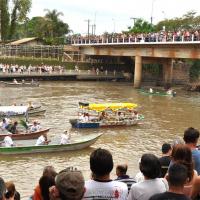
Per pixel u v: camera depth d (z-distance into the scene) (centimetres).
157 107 5475
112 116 4216
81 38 9512
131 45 7788
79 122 3984
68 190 579
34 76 8206
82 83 8300
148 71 9325
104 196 690
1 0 10788
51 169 827
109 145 3397
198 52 6562
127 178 1160
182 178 654
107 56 9600
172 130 4081
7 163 2788
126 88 7688
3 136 3238
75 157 2983
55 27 12781
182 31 7038
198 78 9069
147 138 3700
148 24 11156
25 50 9800
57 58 9706
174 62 9081
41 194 798
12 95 6172
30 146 2956
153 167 766
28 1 11006
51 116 4594
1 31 10956
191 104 5831
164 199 641
